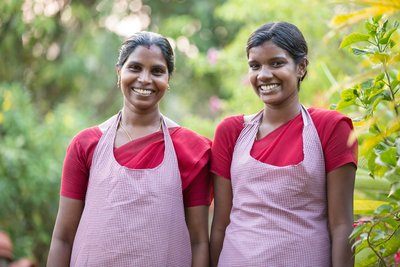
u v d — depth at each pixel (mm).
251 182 3268
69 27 10195
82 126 8289
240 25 10805
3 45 9523
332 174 3207
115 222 3334
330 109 3535
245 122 3434
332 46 6023
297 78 3346
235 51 7742
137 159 3416
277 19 7148
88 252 3352
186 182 3451
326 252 3193
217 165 3432
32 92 10102
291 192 3197
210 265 3459
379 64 3311
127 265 3307
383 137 3059
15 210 7355
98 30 10555
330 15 6730
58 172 7465
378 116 3045
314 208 3215
